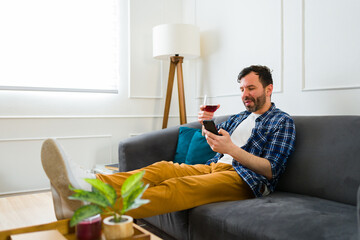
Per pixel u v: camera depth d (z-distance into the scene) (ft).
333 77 6.43
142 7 10.48
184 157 7.11
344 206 4.35
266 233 3.59
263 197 4.95
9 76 8.80
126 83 10.31
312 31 6.82
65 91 9.27
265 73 5.96
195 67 10.49
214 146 5.16
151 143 7.10
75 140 9.48
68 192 3.62
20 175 8.74
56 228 3.31
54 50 9.40
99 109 9.88
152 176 5.17
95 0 9.96
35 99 8.96
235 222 4.00
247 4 8.45
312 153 5.18
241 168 5.32
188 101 10.86
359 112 6.01
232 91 8.99
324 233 3.33
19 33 8.94
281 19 7.45
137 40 10.41
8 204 7.37
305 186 5.13
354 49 6.07
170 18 11.02
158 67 10.81
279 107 7.62
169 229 5.34
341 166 4.75
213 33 9.70
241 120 6.37
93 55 9.96
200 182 4.87
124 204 2.83
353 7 6.07
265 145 5.51
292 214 3.90
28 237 2.99
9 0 8.82
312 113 6.85
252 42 8.31
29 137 8.86
